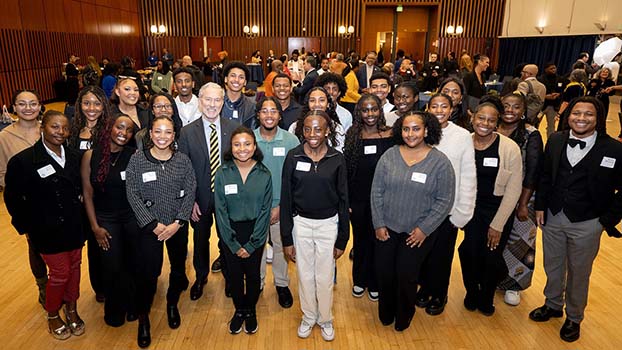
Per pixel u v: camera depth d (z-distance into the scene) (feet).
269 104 8.68
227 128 9.34
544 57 44.06
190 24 56.80
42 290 8.80
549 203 8.23
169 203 7.94
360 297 10.00
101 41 47.75
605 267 11.37
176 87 11.34
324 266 8.04
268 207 8.16
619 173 7.37
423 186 7.48
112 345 8.13
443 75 31.17
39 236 7.47
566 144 7.92
